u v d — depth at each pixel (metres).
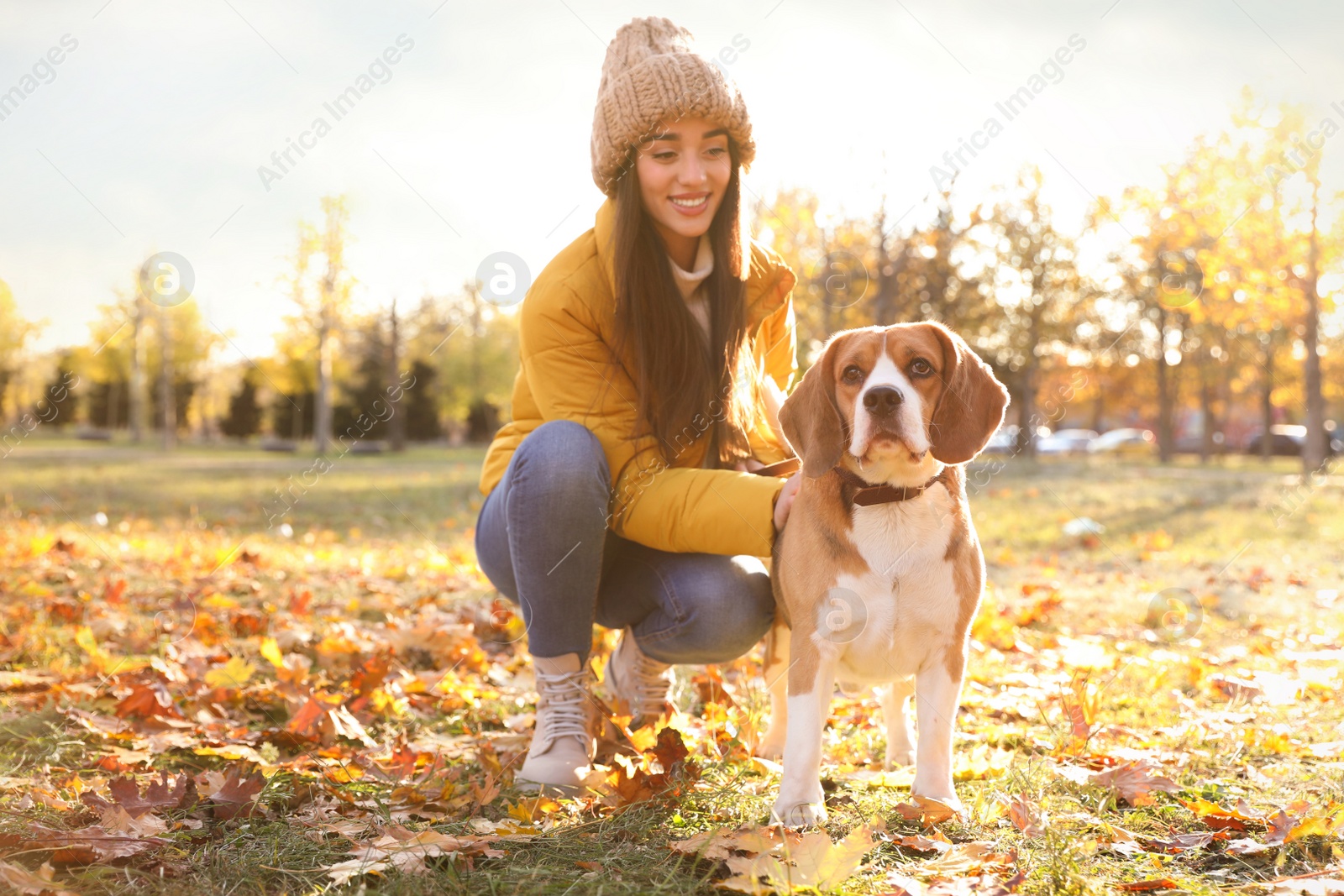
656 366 2.58
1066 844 1.93
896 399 2.17
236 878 1.83
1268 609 5.15
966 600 2.26
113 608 4.70
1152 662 3.78
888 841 2.02
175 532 8.54
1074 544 8.27
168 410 29.70
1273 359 20.62
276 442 33.94
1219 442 33.47
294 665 3.39
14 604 4.64
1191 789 2.36
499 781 2.40
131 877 1.82
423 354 25.53
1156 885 1.83
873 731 2.99
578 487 2.44
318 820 2.12
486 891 1.77
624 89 2.56
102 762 2.52
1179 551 7.85
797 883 1.78
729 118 2.58
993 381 2.36
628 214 2.57
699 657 2.70
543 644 2.49
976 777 2.50
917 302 14.19
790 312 3.18
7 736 2.74
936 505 2.26
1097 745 2.75
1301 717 3.02
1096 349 19.92
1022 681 3.51
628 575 2.79
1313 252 12.00
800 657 2.24
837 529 2.25
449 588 5.69
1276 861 1.96
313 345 22.45
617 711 2.82
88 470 17.89
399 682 3.38
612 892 1.76
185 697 3.13
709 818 2.16
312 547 7.75
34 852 1.88
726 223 2.69
